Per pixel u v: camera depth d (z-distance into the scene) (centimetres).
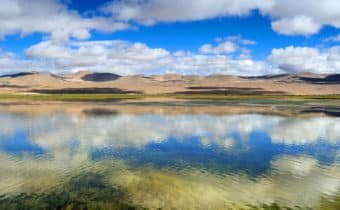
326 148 4091
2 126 6084
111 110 9600
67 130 5566
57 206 2202
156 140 4634
